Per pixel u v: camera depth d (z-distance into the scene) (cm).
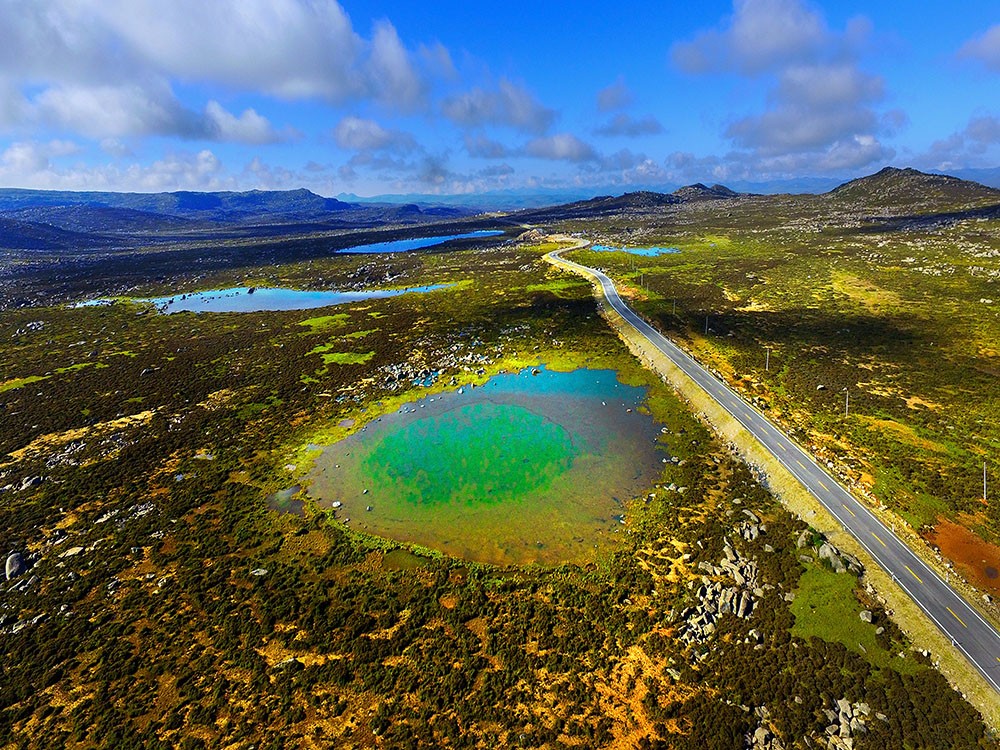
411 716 3450
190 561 5034
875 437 6706
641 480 6319
